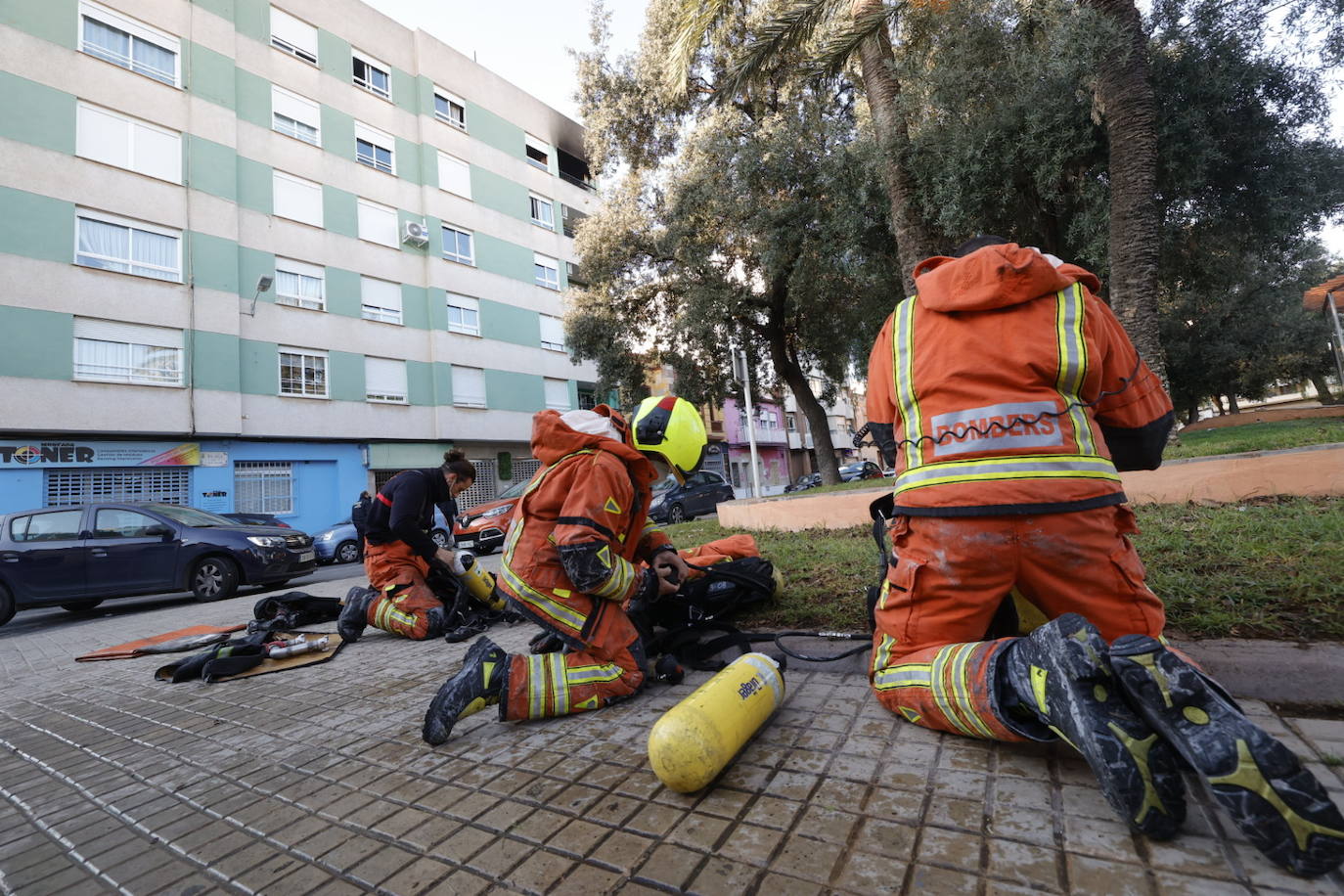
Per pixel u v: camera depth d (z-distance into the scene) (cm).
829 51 770
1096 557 169
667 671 277
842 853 147
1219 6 742
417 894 149
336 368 1873
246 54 1767
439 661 369
